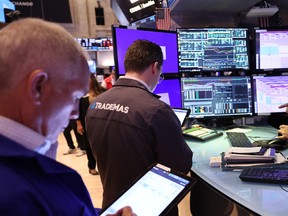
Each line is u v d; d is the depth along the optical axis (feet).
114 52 5.18
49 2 31.30
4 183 1.34
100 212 2.69
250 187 3.42
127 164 3.76
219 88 6.63
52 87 1.65
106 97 4.08
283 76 6.56
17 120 1.61
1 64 1.55
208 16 7.87
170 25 7.73
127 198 2.84
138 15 10.78
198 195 4.51
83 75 1.81
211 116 6.67
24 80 1.56
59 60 1.64
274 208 2.88
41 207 1.42
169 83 6.23
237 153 4.20
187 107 6.59
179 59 6.46
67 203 1.60
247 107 6.72
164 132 3.62
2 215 1.28
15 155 1.44
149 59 3.96
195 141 5.72
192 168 4.17
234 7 7.13
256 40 6.47
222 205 3.69
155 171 3.16
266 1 7.50
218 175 3.86
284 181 3.38
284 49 6.51
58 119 1.77
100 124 3.97
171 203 2.72
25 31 1.60
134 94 3.82
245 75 6.66
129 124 3.67
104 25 35.63
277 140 4.96
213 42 6.56
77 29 34.32
